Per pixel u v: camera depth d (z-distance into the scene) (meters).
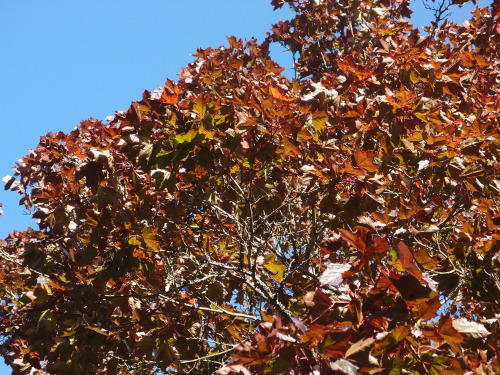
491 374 4.33
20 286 10.60
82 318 7.24
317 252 7.90
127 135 7.49
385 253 5.58
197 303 8.66
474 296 6.25
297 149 7.37
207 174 7.75
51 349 7.09
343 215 6.85
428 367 4.35
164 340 7.68
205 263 7.78
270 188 7.89
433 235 6.54
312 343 3.96
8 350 9.46
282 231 8.81
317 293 4.25
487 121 7.57
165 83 7.61
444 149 7.15
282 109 7.32
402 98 7.70
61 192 8.65
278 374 3.86
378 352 4.09
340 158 8.03
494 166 7.08
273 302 7.57
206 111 7.46
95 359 7.22
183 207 8.24
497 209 6.98
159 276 8.03
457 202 7.29
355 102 8.30
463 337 4.43
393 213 5.91
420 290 4.19
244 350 3.89
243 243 7.79
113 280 7.64
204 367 8.36
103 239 7.61
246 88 8.73
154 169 7.41
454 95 8.81
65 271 8.29
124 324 7.68
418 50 8.91
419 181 7.89
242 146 7.50
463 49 10.77
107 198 7.69
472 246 6.25
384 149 7.84
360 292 4.39
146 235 7.41
